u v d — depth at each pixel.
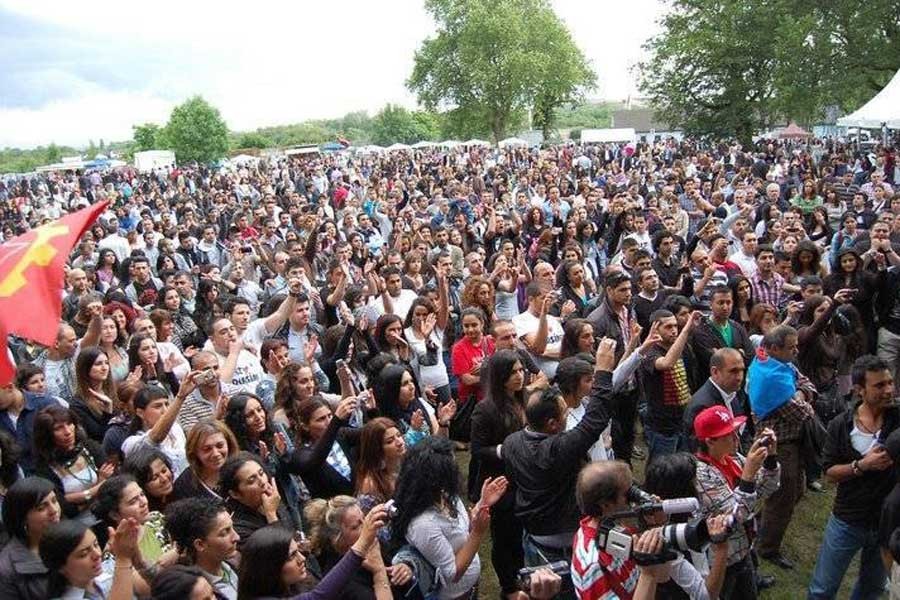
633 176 26.52
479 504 4.08
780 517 5.88
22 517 4.06
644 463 7.74
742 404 6.26
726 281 8.27
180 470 5.43
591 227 12.41
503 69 64.81
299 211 19.50
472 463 5.48
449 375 8.33
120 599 3.54
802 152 35.38
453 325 8.59
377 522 3.74
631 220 12.91
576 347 6.52
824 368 7.11
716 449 4.40
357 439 5.45
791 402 5.65
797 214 13.21
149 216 18.27
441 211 20.00
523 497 4.54
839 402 7.06
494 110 67.12
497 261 9.83
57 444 5.06
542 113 70.62
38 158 118.06
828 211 15.71
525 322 7.46
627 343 7.20
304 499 5.21
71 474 5.11
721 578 3.76
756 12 35.34
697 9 38.22
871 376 4.66
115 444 5.55
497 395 5.36
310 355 7.36
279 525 3.79
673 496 3.94
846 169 27.05
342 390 5.84
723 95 38.06
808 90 30.00
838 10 29.98
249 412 5.28
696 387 6.66
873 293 8.27
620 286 7.25
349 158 54.50
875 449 4.54
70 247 4.97
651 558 3.16
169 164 68.62
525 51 65.25
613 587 3.43
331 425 5.02
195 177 43.38
